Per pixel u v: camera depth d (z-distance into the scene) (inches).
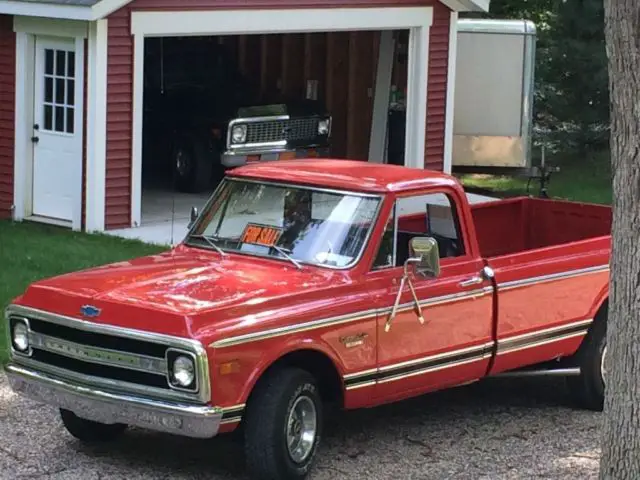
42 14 578.9
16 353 294.7
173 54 783.1
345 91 826.8
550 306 341.1
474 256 325.1
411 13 706.2
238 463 302.8
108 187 589.6
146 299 277.9
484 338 325.7
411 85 723.4
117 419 276.8
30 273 480.4
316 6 661.9
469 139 786.8
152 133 753.0
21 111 609.0
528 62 781.9
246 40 857.5
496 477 299.7
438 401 366.0
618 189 237.0
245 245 317.1
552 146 946.1
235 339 267.9
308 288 289.7
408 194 313.4
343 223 308.7
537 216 417.1
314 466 302.4
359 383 296.7
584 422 349.1
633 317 237.1
